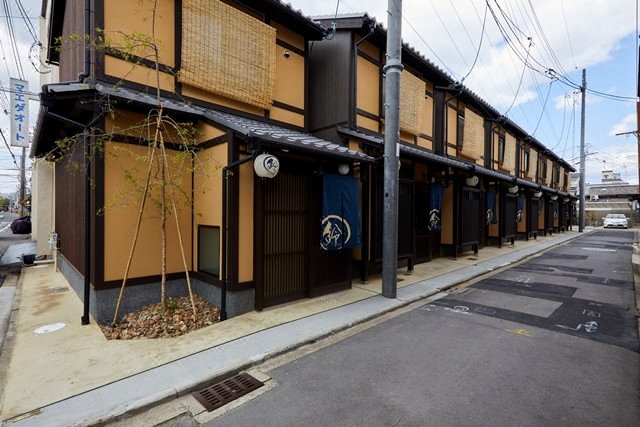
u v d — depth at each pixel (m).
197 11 5.74
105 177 4.94
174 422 2.79
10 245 13.61
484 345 4.25
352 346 4.26
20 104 8.89
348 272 6.88
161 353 3.88
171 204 5.50
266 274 5.51
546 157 22.86
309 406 2.97
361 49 8.29
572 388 3.22
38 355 3.82
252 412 2.90
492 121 15.09
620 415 2.80
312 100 8.59
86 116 5.27
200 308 5.34
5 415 2.76
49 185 11.09
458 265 9.74
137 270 5.27
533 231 17.97
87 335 4.39
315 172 6.16
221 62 6.05
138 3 5.28
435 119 11.45
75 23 5.84
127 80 5.17
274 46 6.86
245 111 6.62
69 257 7.10
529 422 2.71
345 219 6.38
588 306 5.89
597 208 33.84
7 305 5.77
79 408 2.86
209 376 3.38
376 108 8.76
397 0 6.27
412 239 8.73
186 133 5.21
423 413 2.84
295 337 4.36
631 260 10.99
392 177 6.32
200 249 5.84
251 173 5.32
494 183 13.32
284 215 5.76
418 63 9.88
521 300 6.32
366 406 2.96
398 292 6.69
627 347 4.16
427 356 3.94
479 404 2.96
